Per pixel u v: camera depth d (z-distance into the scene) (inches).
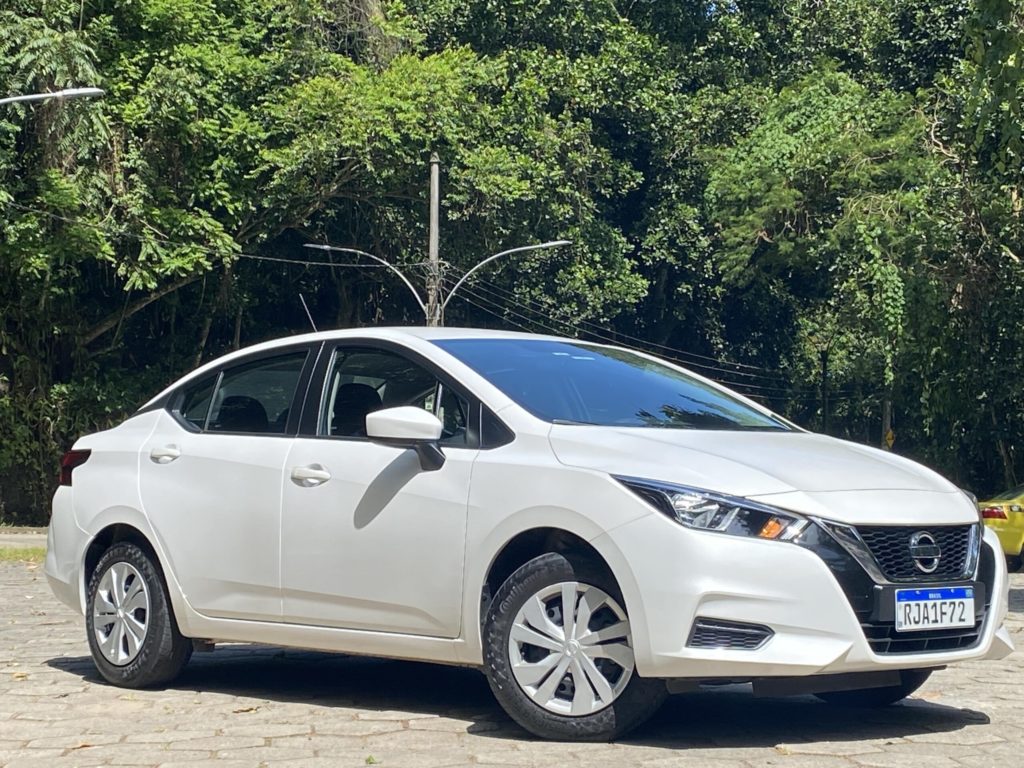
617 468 198.2
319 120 1074.1
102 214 986.1
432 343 233.6
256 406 249.6
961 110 1095.0
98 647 259.0
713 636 187.8
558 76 1364.4
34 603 404.5
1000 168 520.1
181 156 1039.6
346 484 225.8
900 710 230.2
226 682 260.8
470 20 1379.2
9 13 887.7
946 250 1078.4
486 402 218.2
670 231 1494.8
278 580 232.7
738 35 1556.3
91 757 191.5
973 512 209.8
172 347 1198.3
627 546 192.2
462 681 261.6
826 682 193.8
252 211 1077.8
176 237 1021.2
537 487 202.7
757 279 1494.8
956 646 202.1
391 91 1102.4
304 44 1095.6
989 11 491.2
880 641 191.3
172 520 249.4
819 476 201.0
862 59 1603.1
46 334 1086.4
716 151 1437.0
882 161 1304.1
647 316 1631.4
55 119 893.2
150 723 217.6
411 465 219.3
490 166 1167.0
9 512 1093.1
